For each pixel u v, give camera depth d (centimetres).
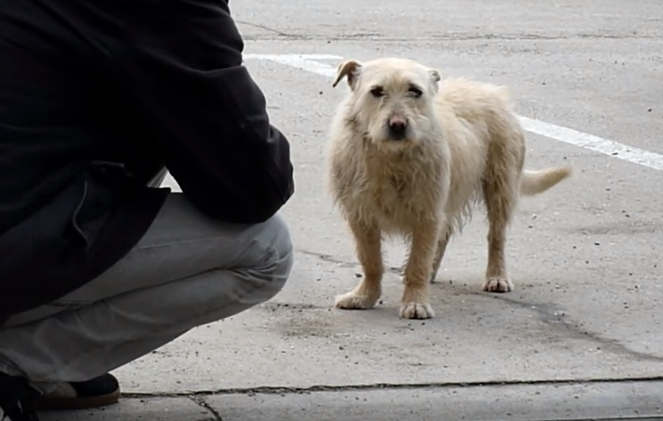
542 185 848
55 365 482
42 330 475
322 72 1448
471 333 679
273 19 1792
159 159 481
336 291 753
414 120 696
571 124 1246
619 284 779
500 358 634
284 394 574
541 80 1459
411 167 707
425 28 1767
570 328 690
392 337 667
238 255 485
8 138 442
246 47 1585
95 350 488
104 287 468
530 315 715
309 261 812
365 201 720
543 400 578
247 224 484
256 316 695
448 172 725
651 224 923
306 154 1104
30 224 444
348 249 845
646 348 656
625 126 1245
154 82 449
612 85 1442
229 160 464
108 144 462
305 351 637
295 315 702
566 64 1558
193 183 467
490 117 786
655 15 1942
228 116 459
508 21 1848
